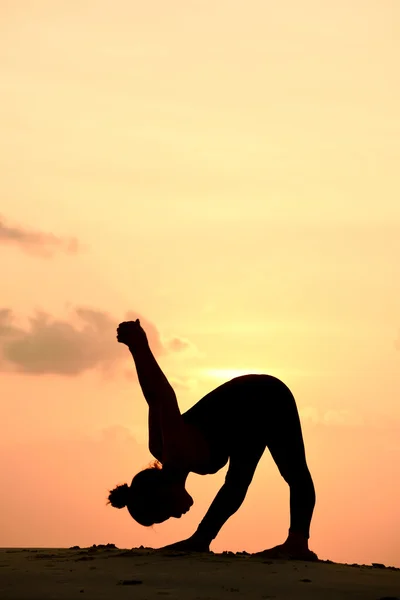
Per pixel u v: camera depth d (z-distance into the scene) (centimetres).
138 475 833
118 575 684
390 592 638
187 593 615
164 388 834
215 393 867
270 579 677
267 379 875
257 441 849
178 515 834
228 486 847
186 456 818
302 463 872
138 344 847
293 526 860
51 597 600
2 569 723
